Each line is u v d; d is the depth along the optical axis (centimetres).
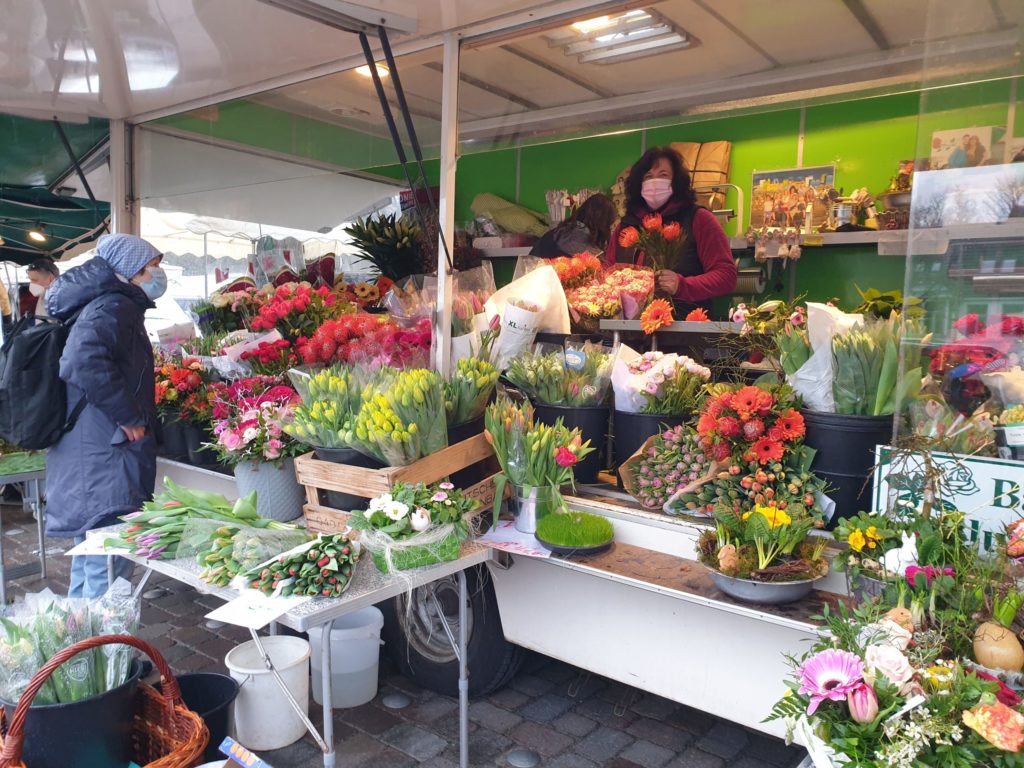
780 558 207
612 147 499
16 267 614
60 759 189
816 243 405
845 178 431
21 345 301
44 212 537
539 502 261
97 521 306
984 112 188
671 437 255
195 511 251
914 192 195
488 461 290
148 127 479
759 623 227
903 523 186
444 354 314
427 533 232
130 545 243
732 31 296
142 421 308
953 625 158
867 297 280
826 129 434
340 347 324
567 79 353
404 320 332
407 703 300
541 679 322
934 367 195
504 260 505
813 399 227
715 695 237
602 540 243
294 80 375
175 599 407
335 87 391
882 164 419
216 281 511
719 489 233
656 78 349
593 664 264
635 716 293
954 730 130
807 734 145
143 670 239
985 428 188
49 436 306
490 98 378
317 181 537
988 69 187
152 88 404
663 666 247
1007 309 186
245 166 483
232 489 354
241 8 280
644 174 409
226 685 252
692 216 399
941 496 186
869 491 219
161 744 206
